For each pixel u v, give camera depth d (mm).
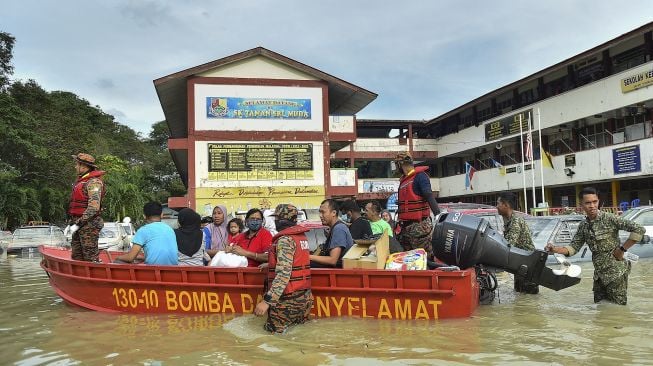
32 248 18484
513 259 6031
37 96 34500
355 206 7484
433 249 6227
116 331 5426
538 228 10203
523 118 29000
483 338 4758
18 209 29484
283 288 4961
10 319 6215
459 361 4102
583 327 5078
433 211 6441
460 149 35938
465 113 36469
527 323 5293
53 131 33469
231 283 5988
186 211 7008
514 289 7324
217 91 21938
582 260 9875
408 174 6773
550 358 4129
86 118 50125
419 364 4051
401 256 5945
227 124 21953
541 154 26516
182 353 4516
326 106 22859
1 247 18266
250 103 22188
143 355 4504
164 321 5828
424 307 5539
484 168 35469
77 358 4480
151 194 50000
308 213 20062
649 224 10570
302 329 5199
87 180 7020
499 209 7250
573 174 25672
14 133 27484
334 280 5734
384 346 4562
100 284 6535
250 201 21922
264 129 22266
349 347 4559
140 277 6293
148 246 6523
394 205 13117
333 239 6074
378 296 5637
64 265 6973
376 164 41531
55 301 7535
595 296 6234
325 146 22750
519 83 29312
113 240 17562
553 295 6953
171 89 22344
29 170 33000
